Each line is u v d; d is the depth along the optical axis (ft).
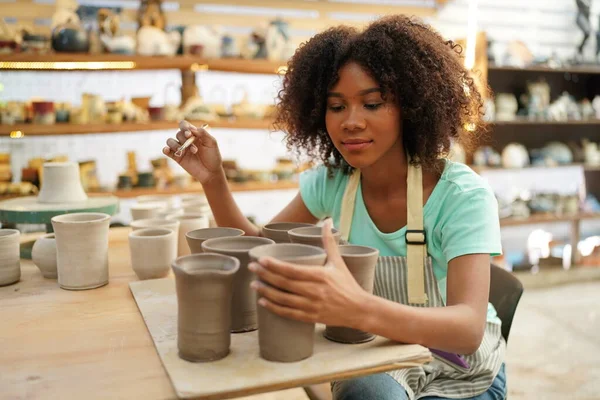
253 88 12.75
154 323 3.11
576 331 10.23
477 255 3.41
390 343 2.83
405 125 3.90
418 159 3.85
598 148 14.34
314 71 4.09
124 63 9.87
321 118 4.25
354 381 3.56
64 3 9.71
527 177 15.30
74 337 2.97
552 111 13.26
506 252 14.56
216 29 10.62
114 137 11.46
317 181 4.73
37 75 10.73
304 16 13.20
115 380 2.48
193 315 2.55
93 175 9.94
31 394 2.36
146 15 10.39
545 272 13.26
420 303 3.79
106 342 2.91
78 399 2.32
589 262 13.96
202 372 2.48
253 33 10.96
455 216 3.61
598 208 13.94
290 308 2.52
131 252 4.02
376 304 2.70
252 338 2.89
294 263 2.51
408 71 3.64
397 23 3.81
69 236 3.75
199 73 12.21
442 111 3.85
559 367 8.65
